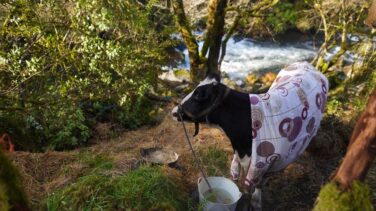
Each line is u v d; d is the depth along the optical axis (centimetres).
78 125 359
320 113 265
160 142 352
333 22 509
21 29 322
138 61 356
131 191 235
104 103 418
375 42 482
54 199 233
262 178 251
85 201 229
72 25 324
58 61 332
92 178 244
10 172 127
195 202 259
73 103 356
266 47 772
